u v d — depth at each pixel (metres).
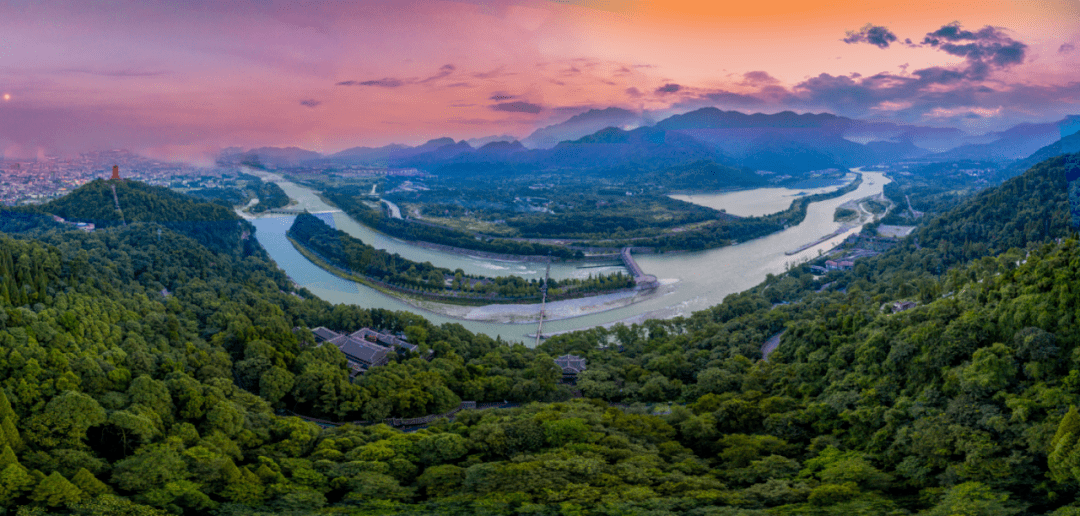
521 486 115.69
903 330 160.75
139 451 117.62
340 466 125.62
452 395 190.88
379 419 174.88
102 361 147.88
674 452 135.62
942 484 108.12
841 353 174.38
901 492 110.62
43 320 156.88
